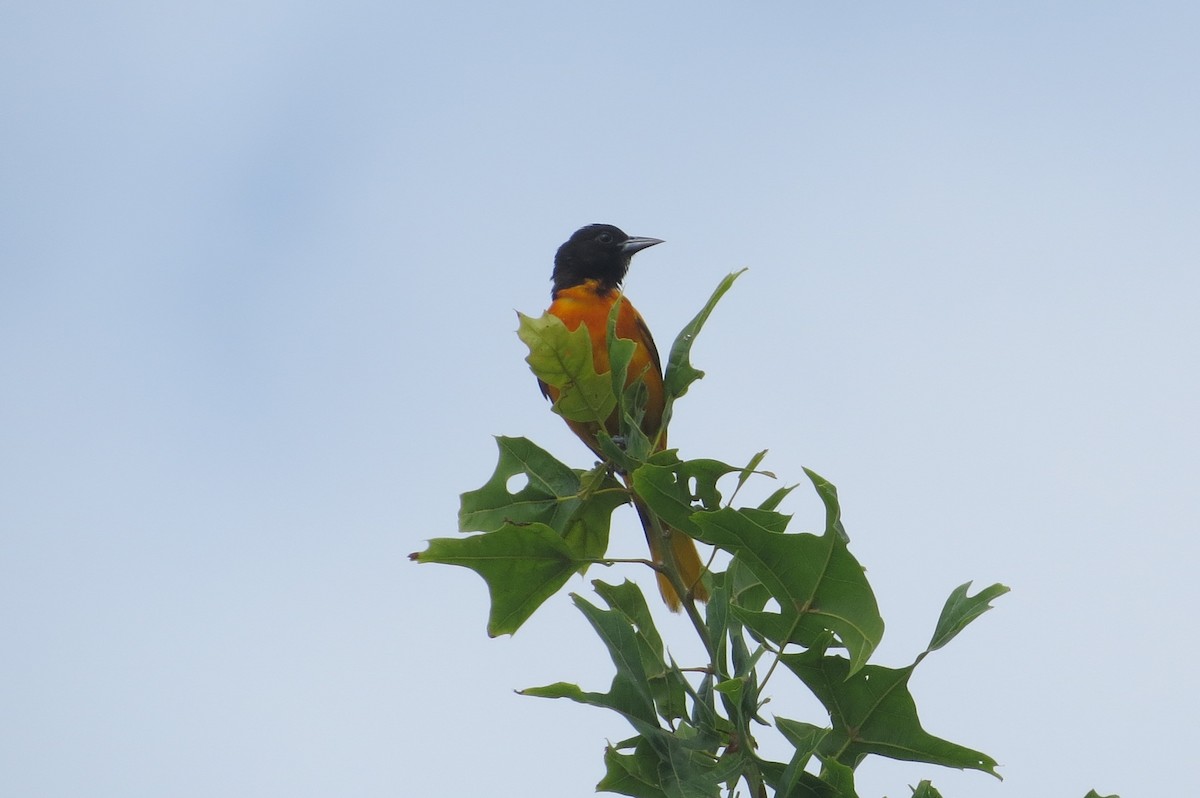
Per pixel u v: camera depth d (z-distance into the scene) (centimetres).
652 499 653
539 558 662
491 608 664
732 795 593
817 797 580
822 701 603
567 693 605
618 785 598
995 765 579
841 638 595
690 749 604
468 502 723
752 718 598
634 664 617
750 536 590
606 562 669
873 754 600
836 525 585
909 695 589
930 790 595
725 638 637
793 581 595
